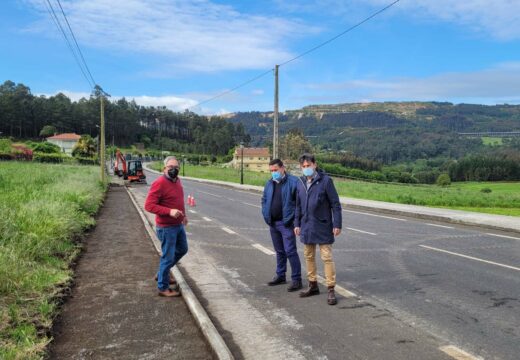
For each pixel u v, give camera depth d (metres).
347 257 9.47
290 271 8.30
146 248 10.33
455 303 6.21
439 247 10.72
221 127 181.50
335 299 6.24
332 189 6.33
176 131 191.62
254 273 8.16
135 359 4.40
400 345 4.76
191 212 19.09
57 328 5.22
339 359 4.45
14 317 5.20
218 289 7.08
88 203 17.42
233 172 79.19
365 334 5.09
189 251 10.29
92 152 110.56
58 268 7.84
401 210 18.89
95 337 4.96
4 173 27.20
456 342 4.82
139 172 46.06
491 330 5.18
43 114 149.12
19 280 6.36
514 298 6.44
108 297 6.46
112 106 168.50
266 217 7.21
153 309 5.93
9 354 4.18
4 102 135.62
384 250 10.30
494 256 9.61
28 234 8.61
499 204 26.50
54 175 29.06
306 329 5.29
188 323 5.42
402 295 6.61
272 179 7.19
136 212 18.44
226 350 4.41
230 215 17.98
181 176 68.44
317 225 6.33
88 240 11.42
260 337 5.07
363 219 16.75
